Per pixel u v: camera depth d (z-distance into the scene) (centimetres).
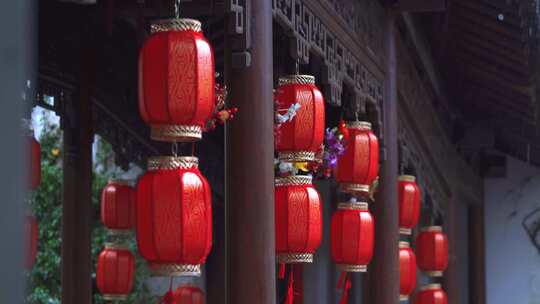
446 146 1728
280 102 758
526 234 2234
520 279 2233
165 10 634
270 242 622
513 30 1378
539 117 1712
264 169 621
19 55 171
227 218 621
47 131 1827
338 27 918
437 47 1544
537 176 2228
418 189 1318
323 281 1847
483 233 2230
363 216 1005
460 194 1959
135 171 1777
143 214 558
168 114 542
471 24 1425
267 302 616
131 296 1717
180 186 553
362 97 1046
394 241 1183
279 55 966
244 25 611
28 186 176
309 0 797
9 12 170
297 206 754
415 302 1575
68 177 974
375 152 1016
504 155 2238
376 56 1124
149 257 562
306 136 756
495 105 1805
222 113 597
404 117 1338
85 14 909
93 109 1094
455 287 1753
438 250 1561
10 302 165
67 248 972
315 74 996
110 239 1109
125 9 799
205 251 568
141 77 548
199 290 1144
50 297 1755
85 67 959
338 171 1005
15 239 167
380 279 1169
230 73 621
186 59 541
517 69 1523
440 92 1697
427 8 1175
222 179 1409
